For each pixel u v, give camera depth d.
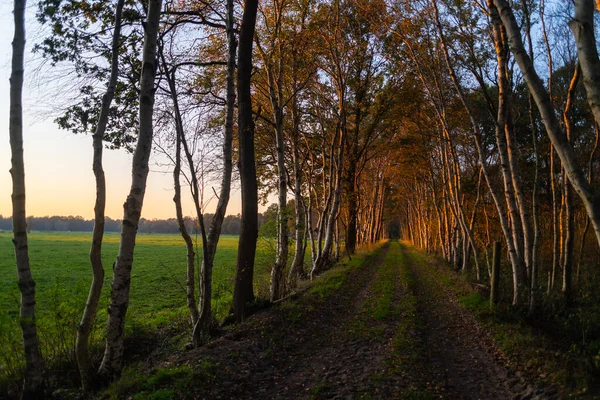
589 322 8.79
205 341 8.80
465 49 13.97
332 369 6.85
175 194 9.05
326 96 22.38
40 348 7.86
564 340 8.23
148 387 5.93
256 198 11.37
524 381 6.02
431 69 17.17
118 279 7.25
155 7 7.55
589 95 3.70
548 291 12.01
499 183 22.30
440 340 8.80
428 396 5.58
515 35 4.48
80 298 7.72
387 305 12.10
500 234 22.52
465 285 15.17
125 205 7.32
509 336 8.23
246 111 11.44
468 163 26.16
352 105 23.20
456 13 13.05
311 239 21.48
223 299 14.22
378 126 26.56
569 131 10.73
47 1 8.52
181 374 6.24
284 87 19.22
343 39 19.33
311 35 16.47
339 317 10.88
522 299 10.61
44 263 34.00
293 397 5.80
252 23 11.38
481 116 20.73
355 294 14.59
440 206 29.22
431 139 24.30
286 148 22.27
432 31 15.05
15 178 6.63
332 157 21.27
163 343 10.14
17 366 7.26
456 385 6.19
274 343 8.06
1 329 6.42
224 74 13.65
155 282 23.94
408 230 77.56
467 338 8.93
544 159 19.28
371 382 6.12
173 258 41.38
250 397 5.85
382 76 22.58
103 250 49.28
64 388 7.05
